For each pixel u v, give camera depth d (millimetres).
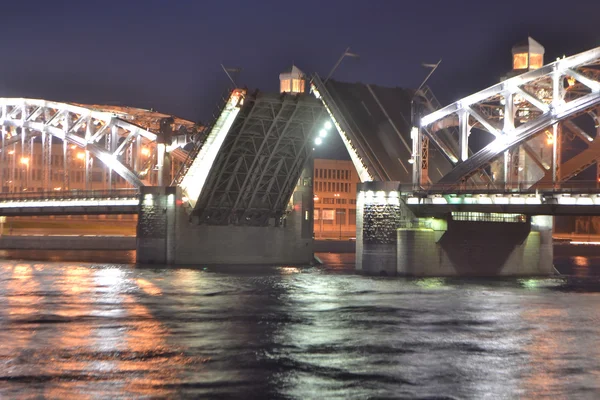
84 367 46719
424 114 101062
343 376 45344
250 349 51750
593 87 87938
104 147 129875
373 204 97375
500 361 48906
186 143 116875
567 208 86812
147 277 95312
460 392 42500
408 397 41656
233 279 93000
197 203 110938
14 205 133375
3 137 139750
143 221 114625
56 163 164875
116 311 67188
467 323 61844
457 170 95875
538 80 93812
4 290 81500
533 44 106062
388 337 56031
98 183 166250
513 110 93188
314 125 105125
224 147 101438
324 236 194625
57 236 161625
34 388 42469
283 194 115250
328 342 54219
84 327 59281
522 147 100500
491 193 89875
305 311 67500
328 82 100438
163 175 116875
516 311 67938
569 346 53344
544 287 86688
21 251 154000
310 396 41656
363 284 87375
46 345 52500
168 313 66188
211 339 55000
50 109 141750
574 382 44375
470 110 95875
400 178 101312
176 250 112312
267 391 42406
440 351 51625
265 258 118312
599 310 68625
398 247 95688
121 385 43125
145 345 52750
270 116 99875
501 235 100750
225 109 97562
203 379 44469
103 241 162500
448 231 96000
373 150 99688
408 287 84750
